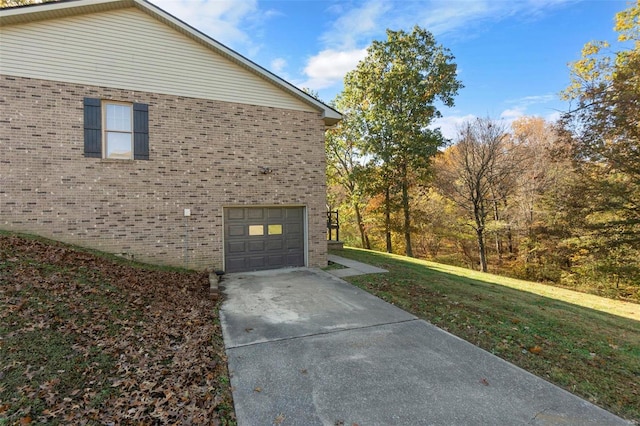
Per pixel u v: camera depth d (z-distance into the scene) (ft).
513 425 9.33
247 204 30.99
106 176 26.08
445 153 65.31
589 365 13.78
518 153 60.39
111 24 26.50
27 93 24.04
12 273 16.65
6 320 12.82
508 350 14.69
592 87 38.37
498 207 65.77
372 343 14.96
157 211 27.63
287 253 33.24
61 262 20.07
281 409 9.86
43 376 10.50
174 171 28.27
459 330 16.87
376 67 62.90
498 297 25.04
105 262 23.09
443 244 81.56
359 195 69.10
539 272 61.00
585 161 40.27
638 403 10.94
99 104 26.02
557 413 10.03
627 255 45.16
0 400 9.26
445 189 63.72
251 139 31.19
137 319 15.76
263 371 12.21
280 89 32.50
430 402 10.35
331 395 10.66
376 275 30.12
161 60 28.02
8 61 23.61
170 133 28.17
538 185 58.80
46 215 24.31
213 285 23.02
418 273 32.58
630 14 39.42
